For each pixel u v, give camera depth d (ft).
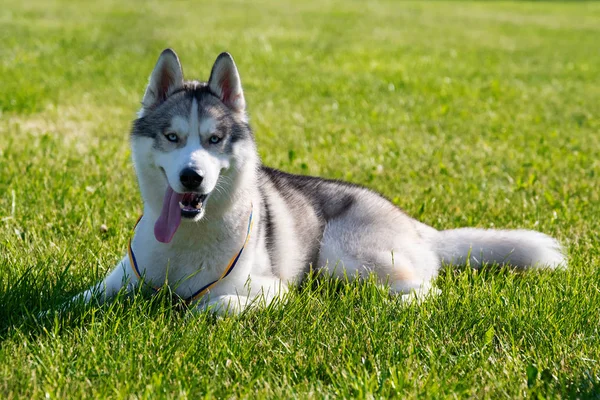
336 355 11.32
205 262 13.37
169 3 92.89
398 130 32.71
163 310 12.40
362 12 97.40
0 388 9.98
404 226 16.17
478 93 42.50
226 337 11.54
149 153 13.12
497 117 36.35
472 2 131.03
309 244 15.69
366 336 11.96
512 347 11.69
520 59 59.62
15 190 20.08
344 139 30.19
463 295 13.92
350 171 24.85
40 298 12.74
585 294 13.92
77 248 16.03
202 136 12.97
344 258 15.53
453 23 89.81
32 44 52.54
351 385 10.33
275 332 12.21
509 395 10.45
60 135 28.68
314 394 10.10
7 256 15.03
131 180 22.25
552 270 15.98
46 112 33.30
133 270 13.60
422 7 113.60
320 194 16.58
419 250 15.90
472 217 19.85
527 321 12.62
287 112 35.50
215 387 10.25
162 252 13.33
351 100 39.14
